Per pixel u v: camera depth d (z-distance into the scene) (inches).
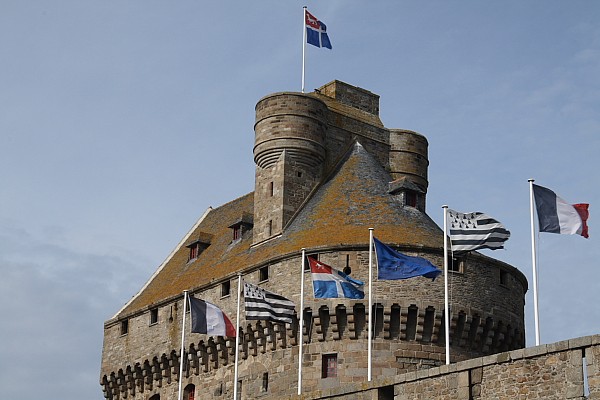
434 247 2351.1
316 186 2630.4
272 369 2379.4
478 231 1825.8
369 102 2898.6
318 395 1668.3
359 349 2285.9
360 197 2539.4
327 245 2347.4
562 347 1370.6
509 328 2405.3
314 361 2305.6
